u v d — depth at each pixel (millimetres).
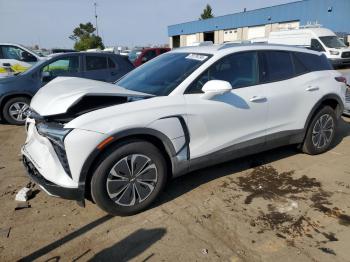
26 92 7070
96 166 3004
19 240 2939
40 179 3123
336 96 4727
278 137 4242
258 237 2939
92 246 2857
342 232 3000
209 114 3527
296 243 2854
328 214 3281
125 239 2941
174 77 3645
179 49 4395
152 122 3168
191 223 3156
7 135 6324
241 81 3863
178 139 3355
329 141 4875
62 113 3037
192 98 3453
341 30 28078
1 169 4496
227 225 3117
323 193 3699
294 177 4109
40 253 2777
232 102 3695
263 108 3971
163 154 3430
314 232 3002
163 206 3461
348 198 3586
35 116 3283
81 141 2865
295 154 4855
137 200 3264
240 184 3928
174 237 2955
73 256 2742
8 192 3807
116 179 3105
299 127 4426
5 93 6934
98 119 2967
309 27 20219
